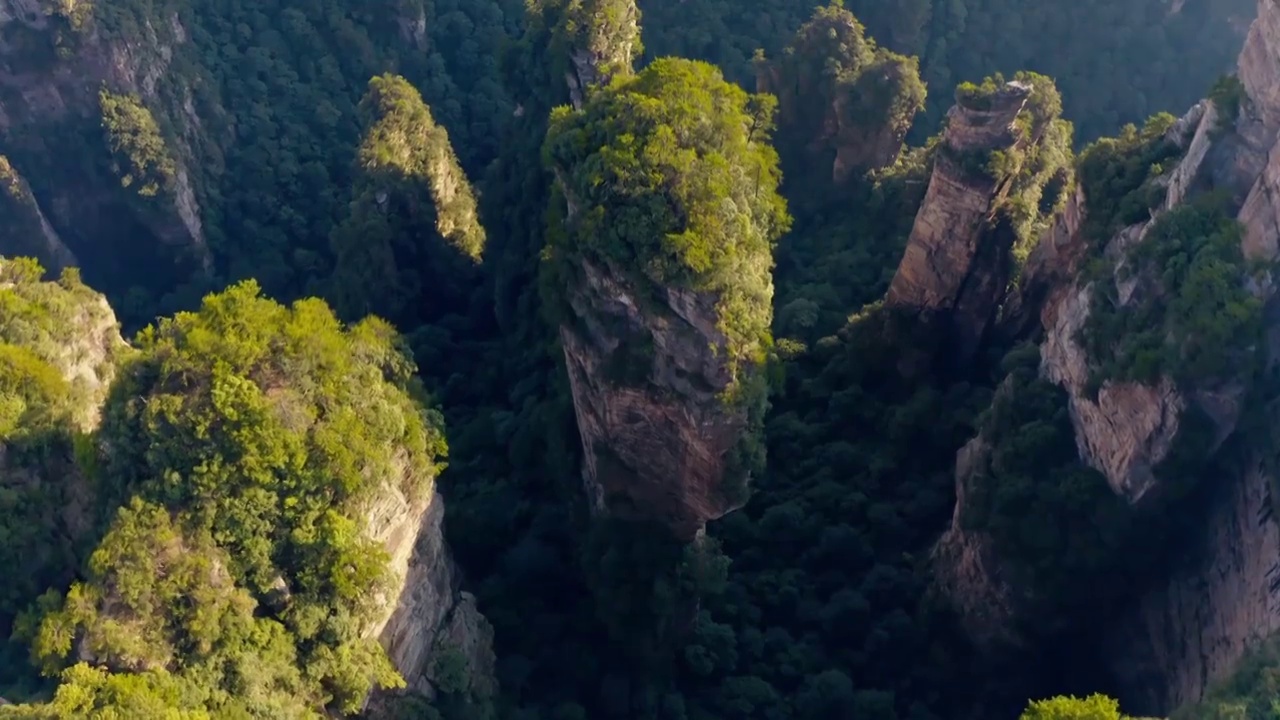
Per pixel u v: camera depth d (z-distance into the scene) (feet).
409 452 179.22
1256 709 142.41
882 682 227.81
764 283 195.11
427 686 186.29
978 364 273.75
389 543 175.42
